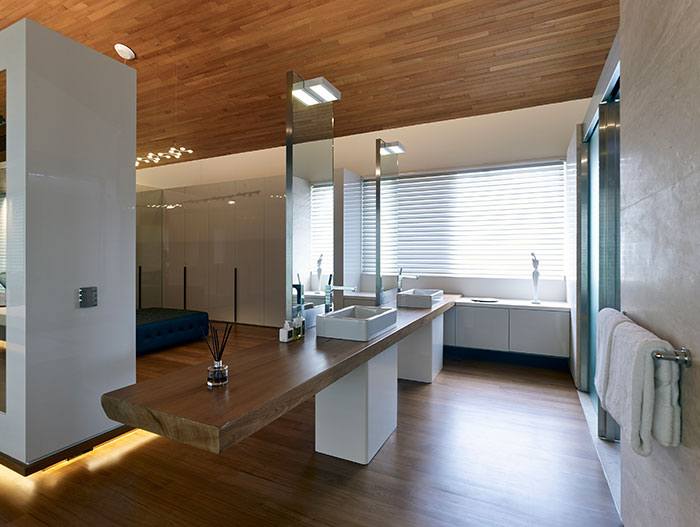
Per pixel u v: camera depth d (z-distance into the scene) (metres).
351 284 4.38
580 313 3.49
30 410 2.10
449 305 4.23
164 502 1.93
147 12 2.82
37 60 2.11
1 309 2.18
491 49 2.91
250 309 6.50
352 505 1.91
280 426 2.84
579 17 2.52
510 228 4.87
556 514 1.85
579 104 4.44
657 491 1.32
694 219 1.01
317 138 2.69
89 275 2.38
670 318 1.19
